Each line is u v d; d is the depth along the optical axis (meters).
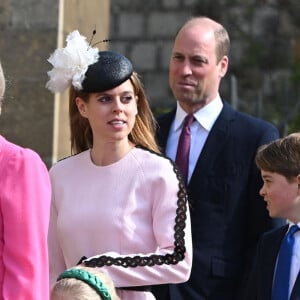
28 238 11.06
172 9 41.25
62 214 13.87
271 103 40.19
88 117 13.95
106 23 23.36
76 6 20.06
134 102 13.88
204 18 17.91
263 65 41.00
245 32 41.38
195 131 17.30
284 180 14.59
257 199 16.67
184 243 13.37
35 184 11.26
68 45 13.82
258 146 16.92
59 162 14.25
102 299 12.34
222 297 16.36
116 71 13.68
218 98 17.52
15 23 19.14
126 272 13.09
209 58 17.31
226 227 16.58
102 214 13.58
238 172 16.78
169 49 41.19
